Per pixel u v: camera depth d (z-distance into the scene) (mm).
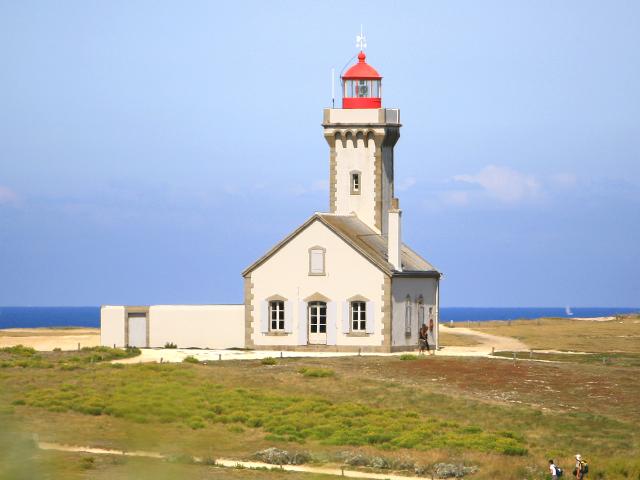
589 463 61406
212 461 59000
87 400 71188
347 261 96938
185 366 84562
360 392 78500
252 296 99438
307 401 75125
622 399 78250
